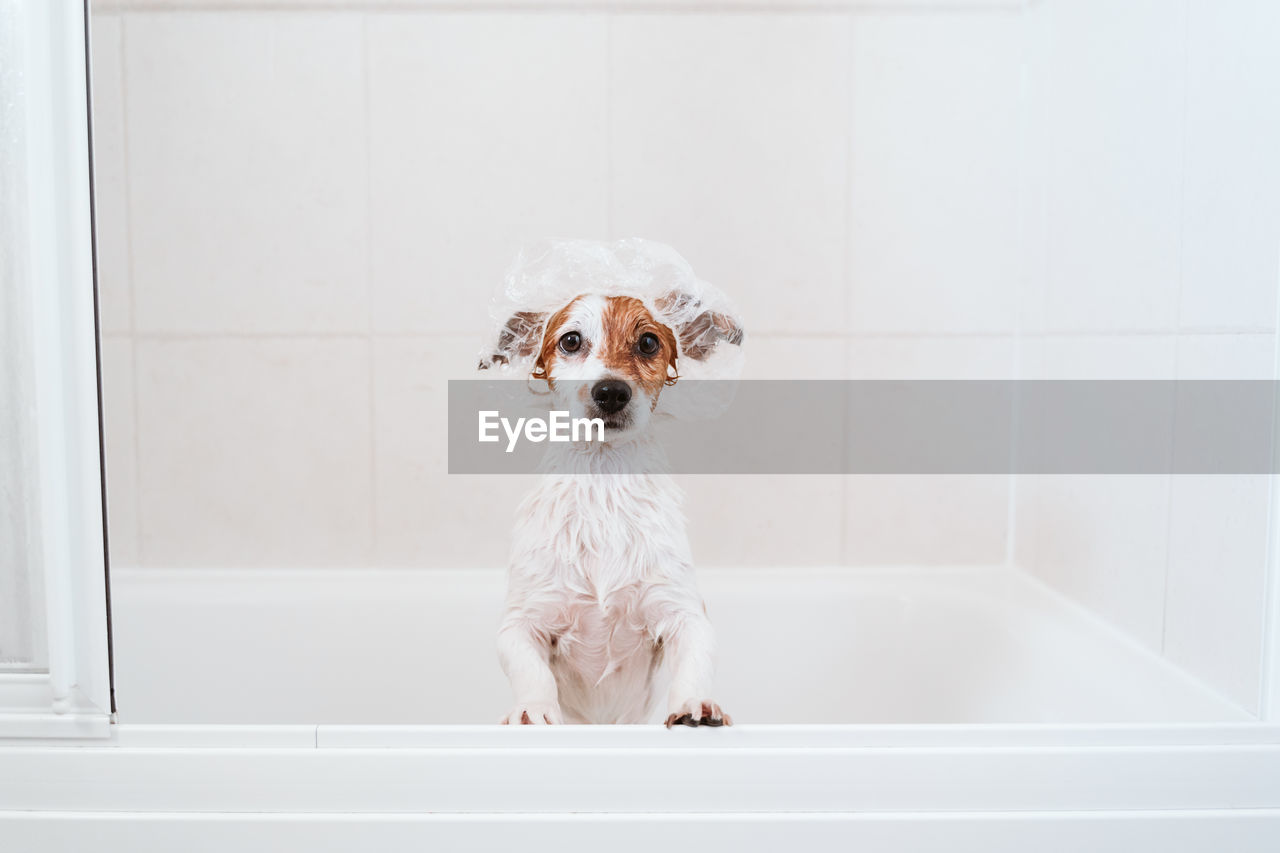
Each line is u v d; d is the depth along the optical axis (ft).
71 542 2.30
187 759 2.30
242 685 4.27
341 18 4.41
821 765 2.32
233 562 4.62
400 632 4.33
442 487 4.63
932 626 4.36
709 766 2.31
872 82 4.52
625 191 4.51
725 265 4.57
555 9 4.43
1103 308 3.83
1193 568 3.19
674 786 2.31
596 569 2.67
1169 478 3.35
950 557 4.77
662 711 2.91
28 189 2.23
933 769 2.34
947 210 4.60
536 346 2.82
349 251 4.51
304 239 4.50
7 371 2.30
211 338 4.52
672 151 4.50
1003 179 4.59
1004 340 4.67
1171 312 3.33
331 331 4.54
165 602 4.25
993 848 2.34
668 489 2.81
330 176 4.47
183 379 4.53
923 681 4.33
